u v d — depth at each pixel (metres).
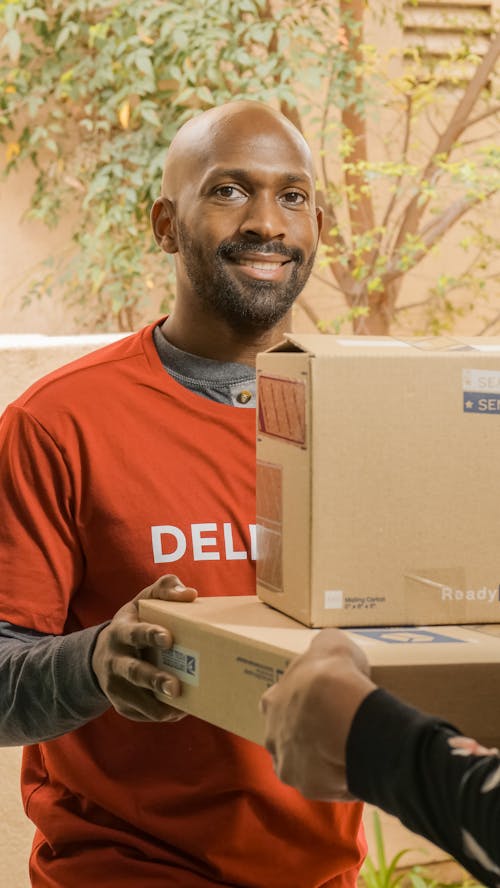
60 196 4.23
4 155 4.29
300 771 0.92
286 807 1.45
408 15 4.56
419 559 1.09
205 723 1.44
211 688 1.11
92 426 1.50
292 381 1.11
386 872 2.93
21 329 4.38
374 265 4.37
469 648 1.00
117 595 1.48
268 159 1.52
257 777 1.43
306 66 4.18
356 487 1.07
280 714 0.93
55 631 1.49
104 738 1.47
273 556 1.19
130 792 1.45
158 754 1.45
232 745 1.43
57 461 1.48
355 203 4.44
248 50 4.06
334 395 1.07
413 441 1.08
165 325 1.61
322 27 4.34
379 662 0.96
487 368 1.09
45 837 1.53
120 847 1.46
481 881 0.84
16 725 1.39
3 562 1.47
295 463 1.11
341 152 4.21
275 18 3.96
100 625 1.32
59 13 4.12
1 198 4.33
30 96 4.10
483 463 1.09
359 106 4.16
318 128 4.51
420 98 4.43
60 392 1.51
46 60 4.15
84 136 4.26
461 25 4.57
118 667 1.22
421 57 4.57
